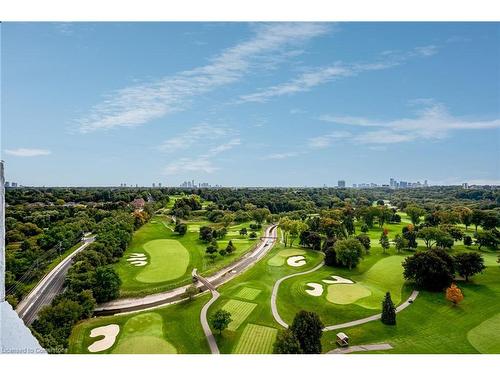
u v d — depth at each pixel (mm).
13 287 68688
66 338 50625
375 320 57000
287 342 42250
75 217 125438
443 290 68250
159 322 55719
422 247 98062
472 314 58969
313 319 44938
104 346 49156
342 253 81062
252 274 78812
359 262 86125
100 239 96125
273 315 58062
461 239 98875
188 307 61062
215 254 95938
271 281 74062
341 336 50312
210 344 49469
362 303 63094
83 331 53094
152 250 102375
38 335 45906
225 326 50312
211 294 67125
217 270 84625
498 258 78625
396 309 61062
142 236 118938
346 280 75250
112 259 90188
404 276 71938
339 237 105750
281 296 65750
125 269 84625
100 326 54688
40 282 75625
